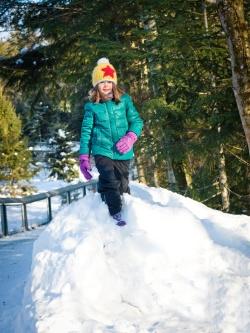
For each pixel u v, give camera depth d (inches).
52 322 127.3
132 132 174.9
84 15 454.3
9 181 955.3
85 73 514.9
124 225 163.8
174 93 418.3
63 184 1207.6
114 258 154.6
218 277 147.9
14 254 292.2
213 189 446.6
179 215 167.8
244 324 132.8
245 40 186.5
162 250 153.6
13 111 957.8
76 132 1020.5
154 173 602.2
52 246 164.1
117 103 176.4
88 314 134.3
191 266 151.6
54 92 670.5
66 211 180.1
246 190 443.2
